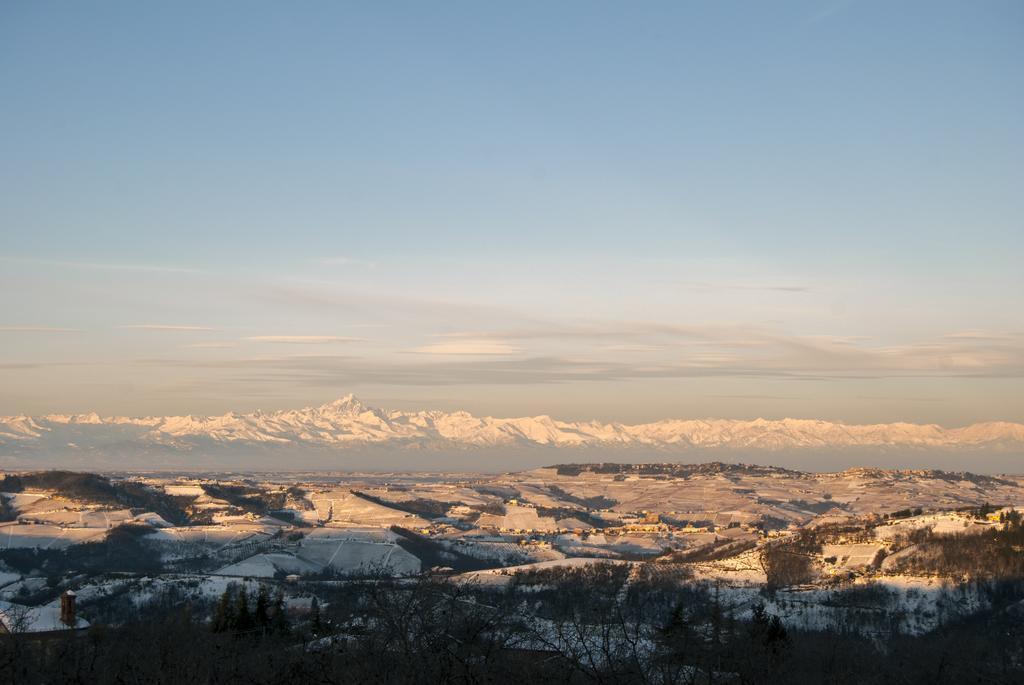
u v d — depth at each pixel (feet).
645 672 266.57
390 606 273.33
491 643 256.11
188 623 475.31
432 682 247.50
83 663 335.26
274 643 367.86
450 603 275.39
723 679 285.84
